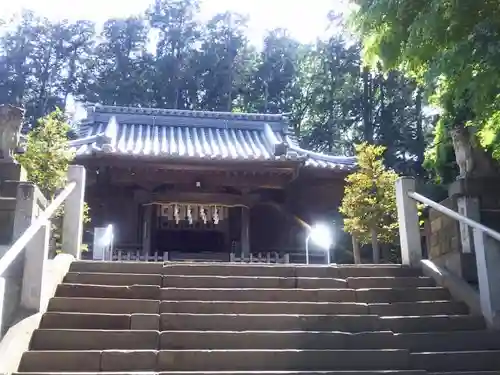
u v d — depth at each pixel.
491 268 5.97
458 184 7.10
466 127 7.28
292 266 6.91
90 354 4.81
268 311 5.92
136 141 18.14
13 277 5.44
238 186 17.16
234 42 38.81
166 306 5.80
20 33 39.59
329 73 33.88
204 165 16.23
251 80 38.28
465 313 6.21
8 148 6.97
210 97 38.50
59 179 9.32
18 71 38.69
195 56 38.50
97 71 40.41
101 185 17.50
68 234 7.20
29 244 5.52
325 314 5.97
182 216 17.30
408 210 7.71
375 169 11.55
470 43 5.01
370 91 32.28
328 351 5.13
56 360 4.75
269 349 5.24
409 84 28.03
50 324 5.34
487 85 5.16
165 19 40.78
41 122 10.45
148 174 16.58
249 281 6.52
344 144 33.47
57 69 39.91
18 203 6.36
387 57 5.90
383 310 6.13
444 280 6.74
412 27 5.27
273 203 18.11
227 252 17.97
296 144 20.39
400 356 5.18
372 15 5.66
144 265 6.68
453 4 4.89
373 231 11.25
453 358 5.25
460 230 6.89
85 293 5.96
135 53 40.59
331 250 18.22
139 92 38.25
